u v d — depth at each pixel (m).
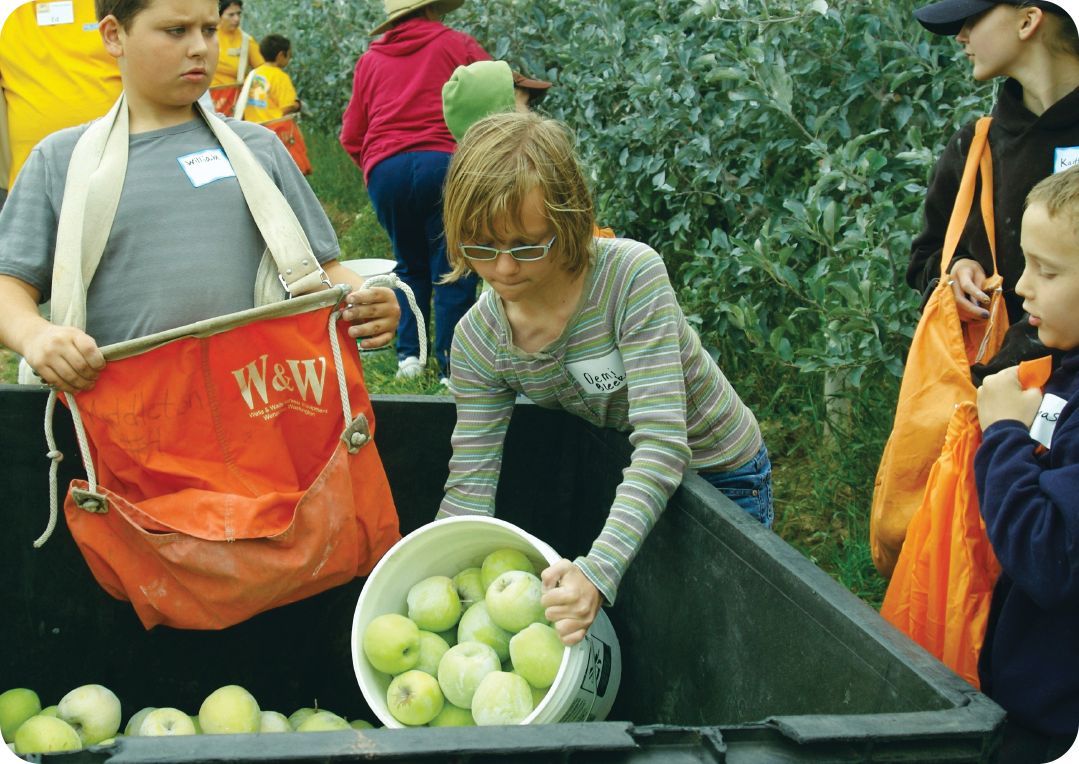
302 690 2.47
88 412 1.93
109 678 2.38
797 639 1.59
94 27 4.05
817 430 3.79
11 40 4.03
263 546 1.99
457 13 6.31
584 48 4.86
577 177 1.85
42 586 2.31
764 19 3.83
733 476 2.25
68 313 2.01
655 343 1.94
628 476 1.88
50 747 1.89
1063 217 1.68
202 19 2.09
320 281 2.18
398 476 2.53
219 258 2.17
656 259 1.98
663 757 1.19
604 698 1.99
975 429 1.96
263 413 2.04
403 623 1.92
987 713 1.24
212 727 2.03
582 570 1.78
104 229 2.08
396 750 1.14
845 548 3.43
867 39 3.64
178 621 2.04
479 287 5.63
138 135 2.18
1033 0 2.26
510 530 1.97
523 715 1.77
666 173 4.34
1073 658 1.71
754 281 3.98
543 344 2.04
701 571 1.90
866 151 3.47
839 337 3.36
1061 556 1.56
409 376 4.93
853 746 1.20
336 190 9.50
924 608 2.00
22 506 2.26
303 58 11.37
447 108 3.46
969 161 2.46
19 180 2.12
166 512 1.96
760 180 4.20
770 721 1.22
